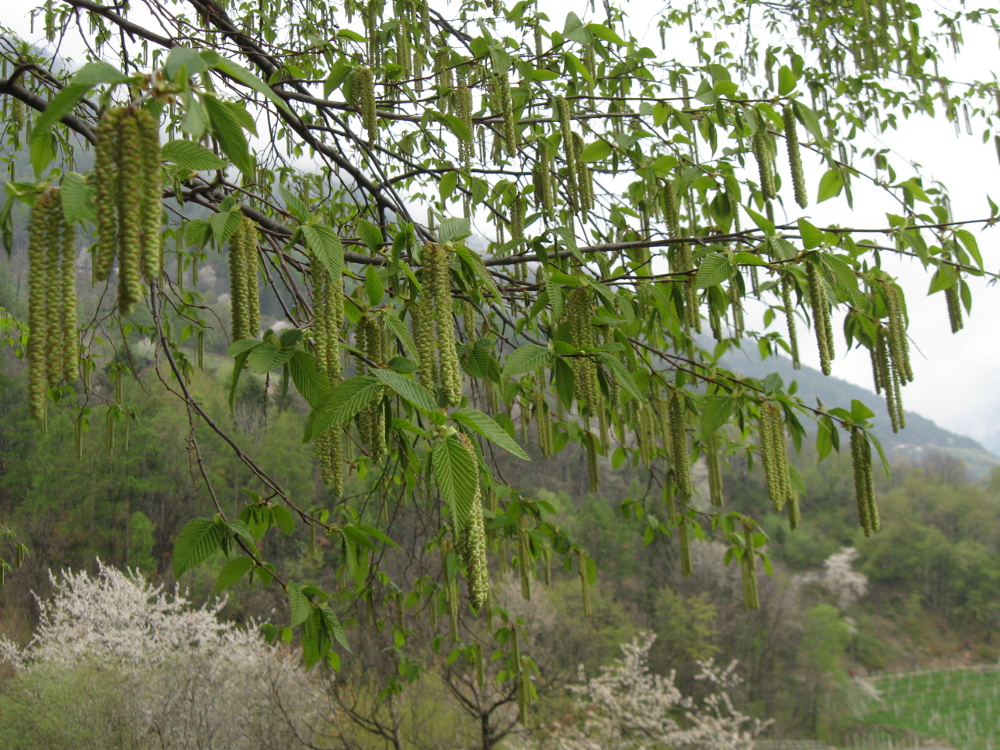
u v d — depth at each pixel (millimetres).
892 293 3104
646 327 3973
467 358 2398
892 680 38500
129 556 18828
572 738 14867
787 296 2949
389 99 3736
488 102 4203
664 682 18672
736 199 3369
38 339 1318
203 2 3164
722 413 3029
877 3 5500
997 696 34625
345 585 4980
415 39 4035
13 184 1338
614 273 3271
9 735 10188
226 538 2402
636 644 18125
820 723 26484
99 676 11477
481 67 3670
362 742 10750
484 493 3947
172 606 13531
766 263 2748
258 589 13812
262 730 10812
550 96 3676
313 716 11234
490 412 3670
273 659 11453
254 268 1896
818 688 26828
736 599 27219
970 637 45031
